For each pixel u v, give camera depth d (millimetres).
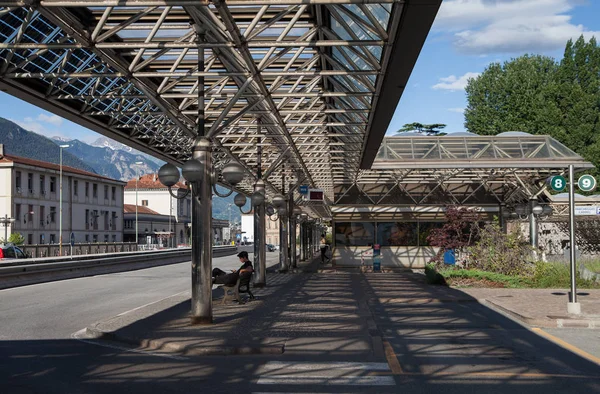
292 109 18016
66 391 7809
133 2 8758
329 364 9484
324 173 32688
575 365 9453
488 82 62781
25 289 24500
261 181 22859
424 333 12750
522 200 36781
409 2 7934
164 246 96188
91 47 10766
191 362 9719
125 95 15438
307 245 57125
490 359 9930
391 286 23531
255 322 13445
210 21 10383
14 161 66438
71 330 13422
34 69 14180
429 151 30000
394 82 12547
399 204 37875
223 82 16359
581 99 55469
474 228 30484
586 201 38156
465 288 22672
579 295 19484
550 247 37594
